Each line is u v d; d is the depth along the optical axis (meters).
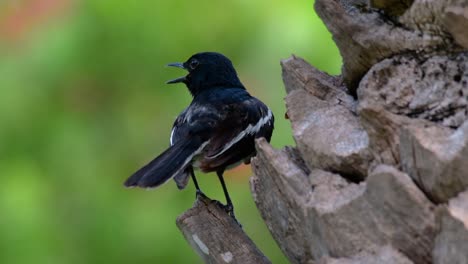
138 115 13.27
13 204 12.71
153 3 12.80
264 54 12.64
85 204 13.13
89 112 13.15
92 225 13.11
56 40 12.84
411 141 5.34
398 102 5.82
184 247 13.26
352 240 5.44
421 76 5.82
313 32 12.33
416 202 5.19
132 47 12.81
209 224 7.18
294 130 6.26
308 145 6.07
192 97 12.33
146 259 13.21
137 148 13.37
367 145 5.78
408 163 5.41
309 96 6.43
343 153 5.86
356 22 6.17
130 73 12.93
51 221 12.89
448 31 5.69
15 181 12.78
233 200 13.58
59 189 13.04
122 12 12.73
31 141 12.96
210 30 12.82
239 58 12.80
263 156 6.15
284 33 12.47
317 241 5.75
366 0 6.26
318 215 5.55
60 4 13.03
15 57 12.98
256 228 13.82
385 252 5.32
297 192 5.91
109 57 12.80
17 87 12.88
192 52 12.88
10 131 12.89
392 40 5.96
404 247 5.30
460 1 5.40
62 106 13.02
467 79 5.69
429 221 5.18
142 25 12.77
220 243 7.01
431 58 5.83
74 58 12.78
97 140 13.19
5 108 12.88
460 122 5.64
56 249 12.85
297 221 5.99
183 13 12.84
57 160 13.03
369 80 5.95
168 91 13.13
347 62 6.34
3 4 13.03
